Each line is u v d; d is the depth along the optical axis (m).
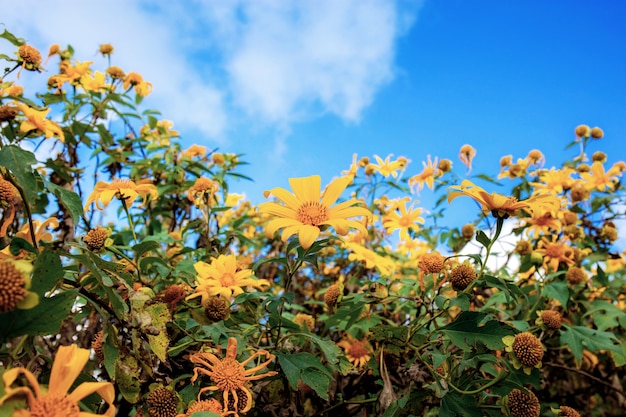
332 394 0.57
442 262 0.53
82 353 0.27
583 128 1.23
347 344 0.66
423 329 0.53
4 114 0.61
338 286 0.58
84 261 0.33
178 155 1.00
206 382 0.43
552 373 0.88
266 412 0.48
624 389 0.89
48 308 0.28
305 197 0.45
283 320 0.49
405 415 0.49
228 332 0.46
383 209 1.08
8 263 0.25
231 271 0.51
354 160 1.07
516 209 0.46
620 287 0.77
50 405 0.25
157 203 0.92
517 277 0.92
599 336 0.59
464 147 1.12
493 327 0.45
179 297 0.48
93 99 0.91
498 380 0.42
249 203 1.24
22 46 0.68
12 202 0.38
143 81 1.00
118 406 0.45
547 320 0.55
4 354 0.29
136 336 0.36
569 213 0.91
